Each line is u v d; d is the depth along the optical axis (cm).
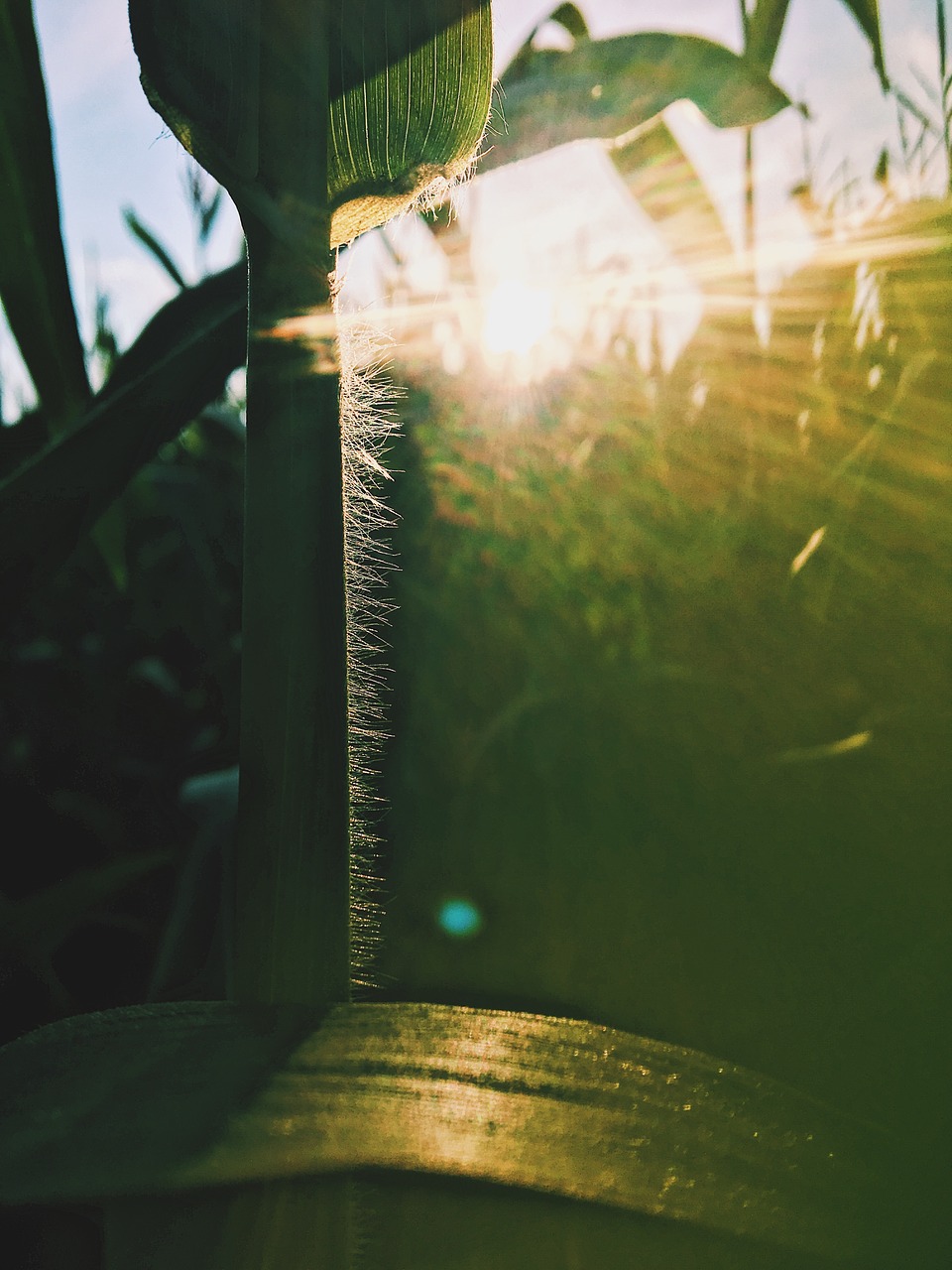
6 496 28
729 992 32
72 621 90
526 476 67
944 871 33
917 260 49
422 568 65
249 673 23
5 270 32
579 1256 20
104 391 32
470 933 38
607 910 36
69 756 72
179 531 87
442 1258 19
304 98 24
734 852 37
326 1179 19
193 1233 19
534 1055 20
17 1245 22
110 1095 19
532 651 55
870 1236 19
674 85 44
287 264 23
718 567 54
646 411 70
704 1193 19
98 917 54
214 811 47
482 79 25
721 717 45
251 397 23
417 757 50
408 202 26
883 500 45
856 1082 28
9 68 30
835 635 45
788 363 60
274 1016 20
